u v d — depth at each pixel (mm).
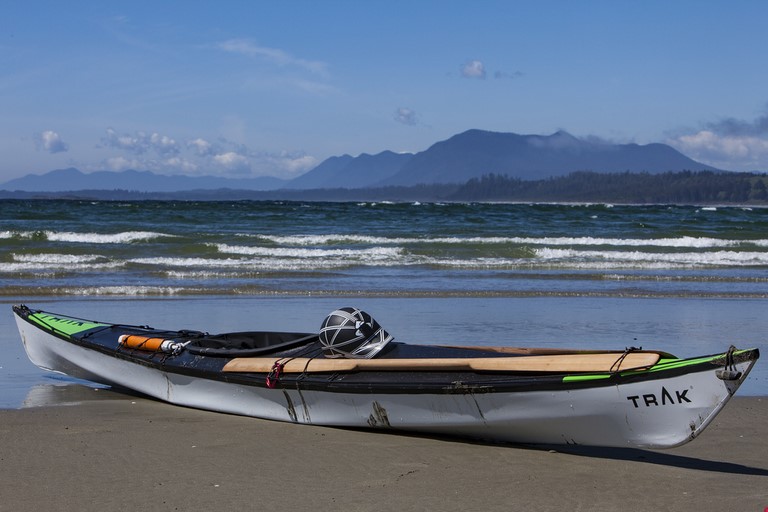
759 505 5180
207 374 7605
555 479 5711
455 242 28469
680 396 5492
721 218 50781
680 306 15688
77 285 17000
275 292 16828
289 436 6809
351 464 6035
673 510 5082
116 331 9055
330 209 61312
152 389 8180
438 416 6512
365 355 7160
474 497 5316
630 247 28250
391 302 15742
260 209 57812
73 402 8102
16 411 7645
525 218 47969
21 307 9820
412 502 5215
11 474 5723
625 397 5684
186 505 5133
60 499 5223
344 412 6922
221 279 18859
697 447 6582
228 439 6711
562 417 6008
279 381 7125
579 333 12242
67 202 88500
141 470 5852
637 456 6312
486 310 14734
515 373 6191
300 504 5164
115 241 27828
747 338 11945
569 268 22844
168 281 18172
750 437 6879
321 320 13195
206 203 91250
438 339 11523
